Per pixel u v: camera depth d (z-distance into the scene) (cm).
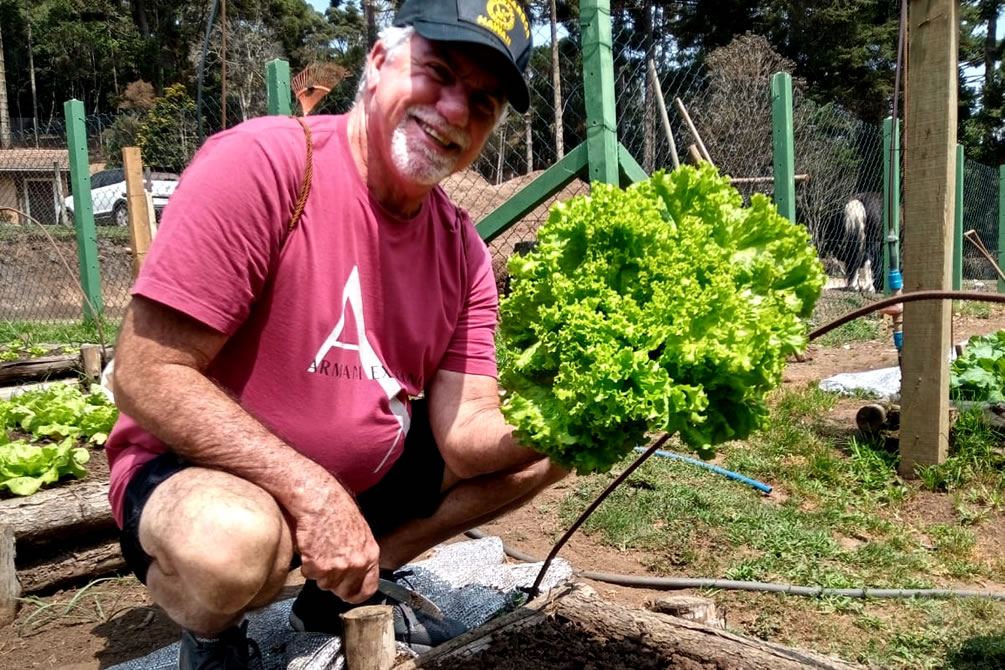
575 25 1199
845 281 1279
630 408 176
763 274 198
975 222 1706
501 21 212
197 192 199
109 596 334
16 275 1344
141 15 4619
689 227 195
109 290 1263
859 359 903
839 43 2933
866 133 1261
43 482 366
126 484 210
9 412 502
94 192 1711
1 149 1838
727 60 1480
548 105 723
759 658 216
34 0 4825
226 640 209
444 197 253
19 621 313
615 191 195
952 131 443
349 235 218
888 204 1114
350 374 224
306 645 250
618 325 180
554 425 186
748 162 1042
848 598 319
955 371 573
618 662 224
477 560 323
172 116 1581
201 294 195
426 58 211
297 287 214
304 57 3300
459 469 249
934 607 315
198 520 182
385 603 248
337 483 198
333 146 220
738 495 430
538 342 198
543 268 198
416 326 235
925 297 196
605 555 370
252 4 3228
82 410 493
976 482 445
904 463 465
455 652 226
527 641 233
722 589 333
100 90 4675
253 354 217
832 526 399
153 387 192
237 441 192
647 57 809
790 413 600
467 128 220
